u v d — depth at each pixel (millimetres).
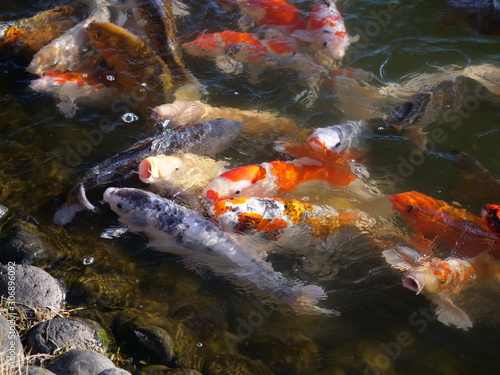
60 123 5531
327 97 5879
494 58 6406
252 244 4328
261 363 3650
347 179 4930
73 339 3551
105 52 6109
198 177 4883
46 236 4402
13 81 6023
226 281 4203
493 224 4418
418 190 4906
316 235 4473
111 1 6902
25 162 5105
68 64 6133
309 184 4852
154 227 4445
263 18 6867
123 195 4535
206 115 5523
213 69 6219
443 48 6539
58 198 4781
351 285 4191
